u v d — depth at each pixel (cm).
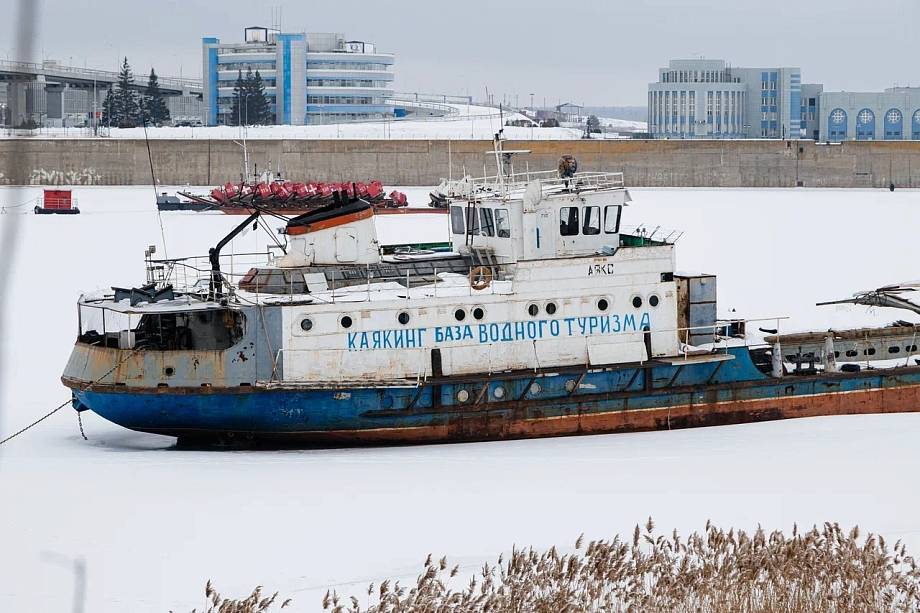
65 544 4266
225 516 4634
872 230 19412
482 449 5834
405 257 6600
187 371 5619
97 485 5059
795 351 6725
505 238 6344
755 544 3662
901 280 13150
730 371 6391
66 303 10944
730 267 14538
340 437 5859
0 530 4409
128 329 5716
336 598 3322
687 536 4369
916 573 3541
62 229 19550
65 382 5828
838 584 3562
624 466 5469
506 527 4512
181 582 3878
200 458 5638
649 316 6228
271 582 3888
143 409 5628
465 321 5916
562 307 6062
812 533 3800
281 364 5662
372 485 5122
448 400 5900
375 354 5781
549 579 3472
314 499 4894
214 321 5797
